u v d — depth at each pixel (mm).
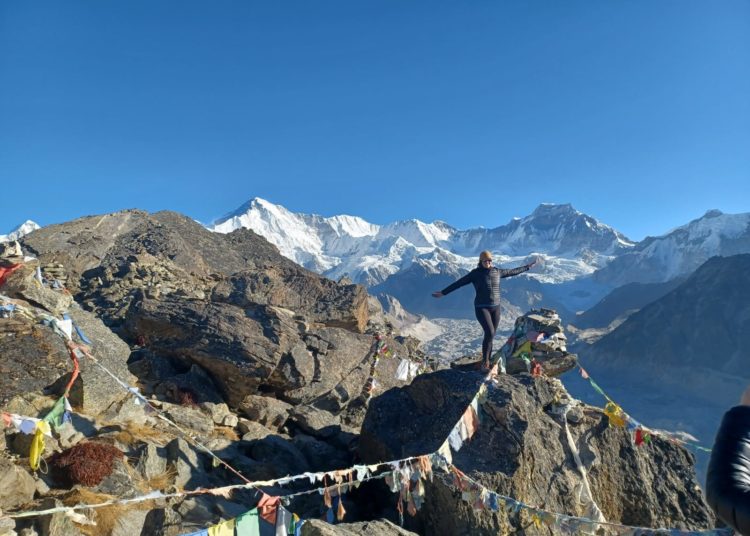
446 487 12320
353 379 23766
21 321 14875
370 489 15281
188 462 13344
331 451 18016
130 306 23891
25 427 9188
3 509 9812
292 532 8750
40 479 11055
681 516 14570
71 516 10172
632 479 14656
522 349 17094
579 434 14711
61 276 32094
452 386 15227
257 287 28156
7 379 13359
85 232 40094
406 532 10789
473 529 11852
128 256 34656
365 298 30672
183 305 22844
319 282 30938
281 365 21656
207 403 18453
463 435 12719
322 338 24281
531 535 12250
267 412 19969
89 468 11398
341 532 9625
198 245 47406
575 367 16609
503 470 12812
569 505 13234
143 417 15820
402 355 28141
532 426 13992
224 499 12742
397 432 15375
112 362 17172
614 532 13531
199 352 20188
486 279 16016
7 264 17672
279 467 15352
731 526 2131
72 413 13969
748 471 2281
